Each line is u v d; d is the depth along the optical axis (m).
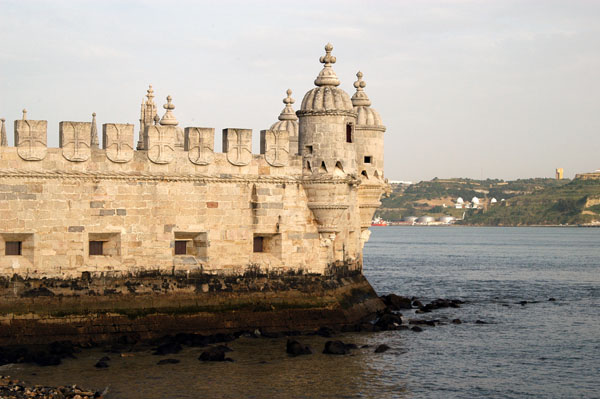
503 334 52.69
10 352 40.69
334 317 50.00
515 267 125.44
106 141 44.44
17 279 42.12
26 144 42.44
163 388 37.03
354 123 51.38
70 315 43.03
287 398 36.44
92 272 43.81
